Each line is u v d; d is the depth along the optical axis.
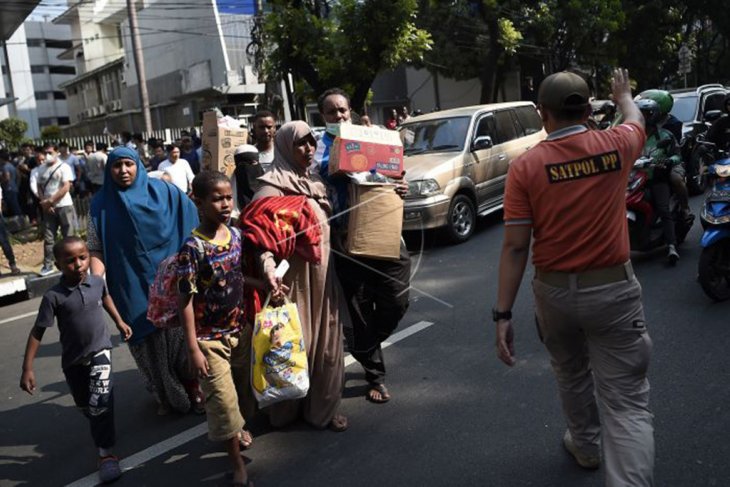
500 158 9.52
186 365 4.31
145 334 4.21
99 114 39.38
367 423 3.98
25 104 57.62
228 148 5.69
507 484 3.21
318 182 3.91
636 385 2.67
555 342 2.94
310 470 3.53
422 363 4.81
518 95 29.25
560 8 23.75
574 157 2.60
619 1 24.80
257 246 3.54
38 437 4.36
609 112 7.65
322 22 13.46
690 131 10.05
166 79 30.50
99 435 3.69
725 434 3.46
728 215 5.21
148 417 4.47
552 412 3.87
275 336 3.43
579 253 2.61
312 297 3.82
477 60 25.20
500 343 2.73
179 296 3.26
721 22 28.73
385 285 4.06
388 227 3.88
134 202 4.19
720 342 4.66
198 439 4.05
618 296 2.60
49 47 60.81
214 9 25.86
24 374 3.63
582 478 3.19
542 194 2.63
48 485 3.70
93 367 3.70
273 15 13.42
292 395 3.46
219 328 3.42
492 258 7.73
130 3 21.53
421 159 8.91
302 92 14.91
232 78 25.67
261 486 3.43
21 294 8.80
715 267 5.41
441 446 3.62
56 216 9.27
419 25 24.69
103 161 13.75
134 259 4.21
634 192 6.42
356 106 14.14
